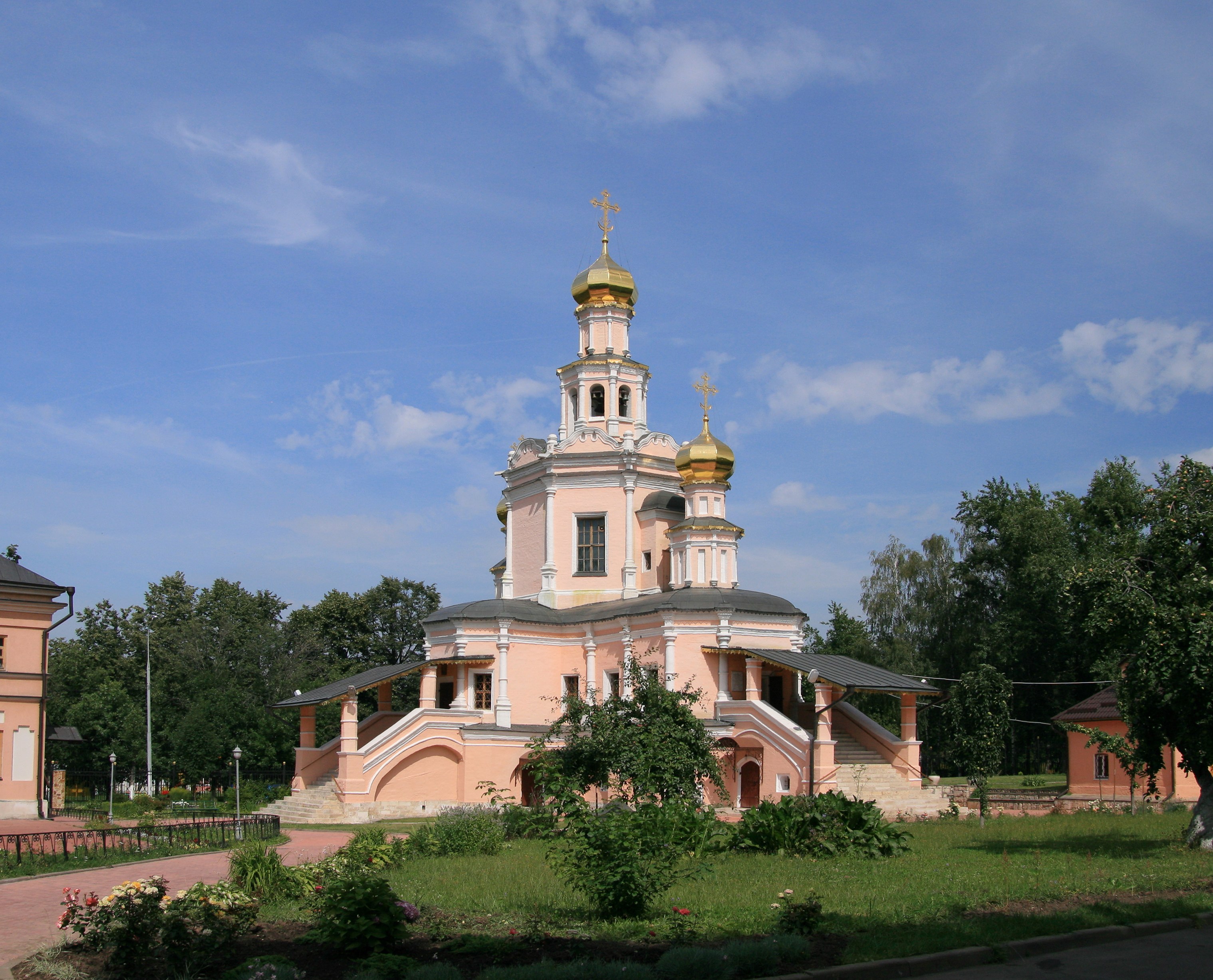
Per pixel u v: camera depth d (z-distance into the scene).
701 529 51.47
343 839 36.62
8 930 18.34
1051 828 32.94
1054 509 69.94
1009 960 14.90
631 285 59.06
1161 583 27.17
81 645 87.00
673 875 18.98
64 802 51.38
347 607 86.31
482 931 16.98
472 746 47.78
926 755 72.25
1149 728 27.20
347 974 14.55
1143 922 16.89
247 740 62.66
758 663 46.50
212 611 91.25
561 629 52.78
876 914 17.66
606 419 57.25
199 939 15.27
